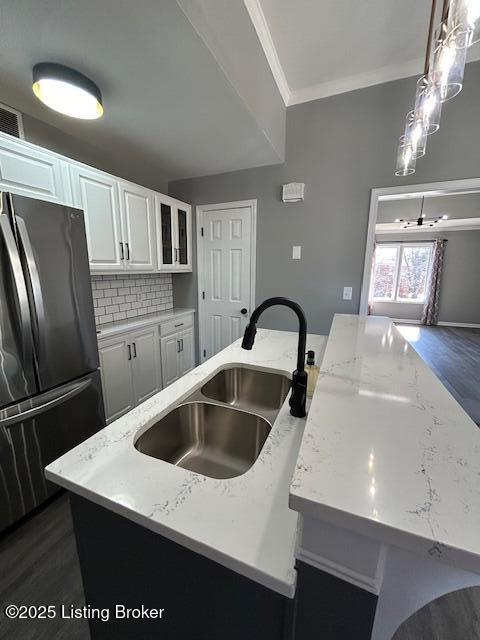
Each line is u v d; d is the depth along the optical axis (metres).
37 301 1.42
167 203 2.81
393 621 0.50
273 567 0.47
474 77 2.06
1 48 1.26
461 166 2.17
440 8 1.61
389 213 5.01
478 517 0.37
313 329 2.86
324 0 1.60
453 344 5.43
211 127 1.98
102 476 0.68
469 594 1.18
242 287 3.12
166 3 1.04
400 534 0.36
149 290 3.12
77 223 1.66
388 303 7.84
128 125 1.98
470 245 6.82
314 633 0.49
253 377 1.46
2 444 1.34
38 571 1.23
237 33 1.52
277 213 2.82
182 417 1.10
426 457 0.49
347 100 2.40
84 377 1.76
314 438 0.54
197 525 0.54
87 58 1.33
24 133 1.83
